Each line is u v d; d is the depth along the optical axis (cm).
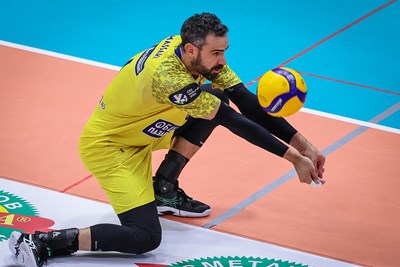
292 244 1436
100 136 1371
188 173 1689
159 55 1270
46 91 2067
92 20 2606
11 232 1426
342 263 1381
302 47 2453
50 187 1603
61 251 1330
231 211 1545
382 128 1958
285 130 1302
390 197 1619
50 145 1783
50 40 2431
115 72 2231
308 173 1241
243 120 1244
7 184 1603
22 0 2731
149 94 1284
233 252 1402
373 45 2483
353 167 1741
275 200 1591
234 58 2364
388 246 1441
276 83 1205
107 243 1327
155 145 1462
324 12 2716
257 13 2691
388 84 2239
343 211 1558
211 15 1226
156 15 2661
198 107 1238
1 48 2339
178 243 1426
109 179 1373
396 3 2802
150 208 1361
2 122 1877
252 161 1753
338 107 2078
